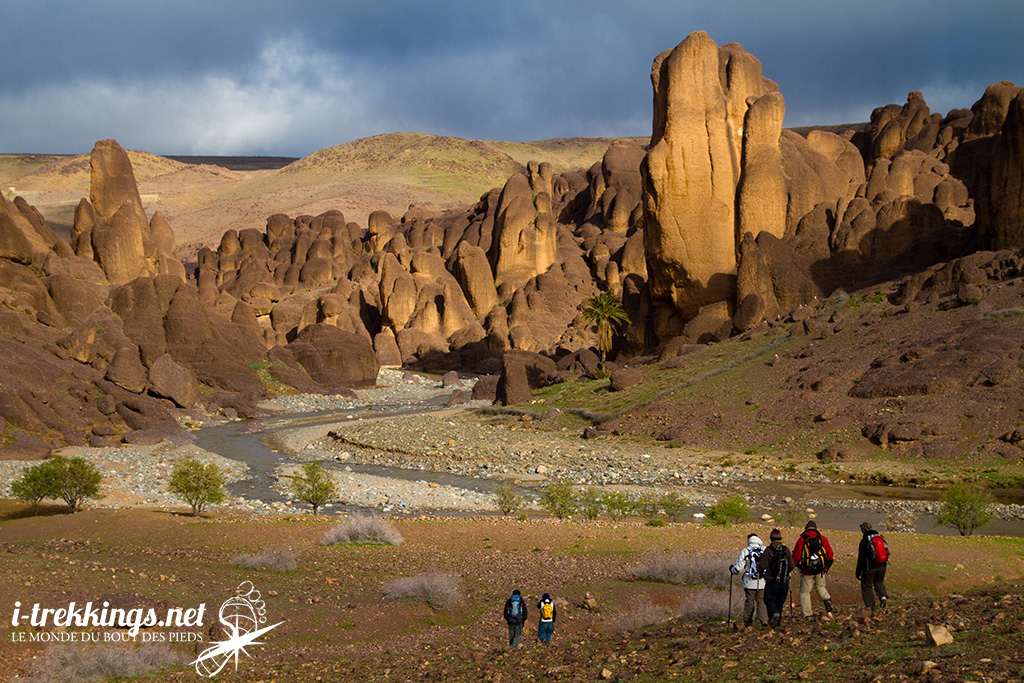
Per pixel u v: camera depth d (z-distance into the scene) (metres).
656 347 72.88
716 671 8.91
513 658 11.97
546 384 72.69
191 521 25.78
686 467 40.47
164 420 57.31
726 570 16.94
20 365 54.47
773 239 65.44
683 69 69.50
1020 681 6.61
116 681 11.67
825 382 46.59
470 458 45.78
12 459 42.44
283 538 22.88
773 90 74.06
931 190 75.00
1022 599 11.13
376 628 14.90
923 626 9.85
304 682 11.37
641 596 16.14
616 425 50.94
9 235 70.56
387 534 22.53
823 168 74.19
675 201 69.00
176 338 73.50
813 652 9.19
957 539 22.03
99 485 35.66
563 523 26.73
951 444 37.28
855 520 28.61
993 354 41.44
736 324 63.12
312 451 49.47
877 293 57.31
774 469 38.69
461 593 16.95
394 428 56.22
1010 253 50.06
